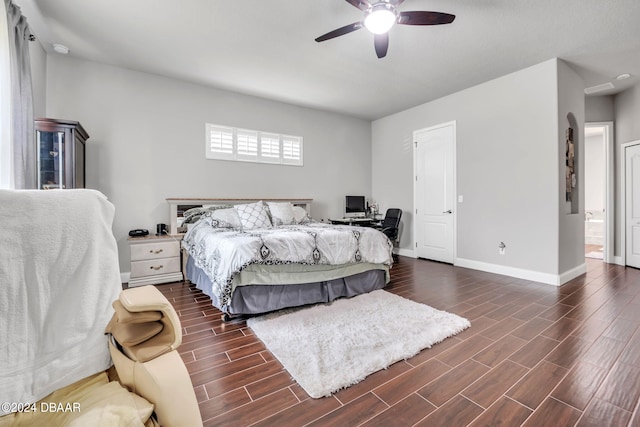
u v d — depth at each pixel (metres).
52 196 0.90
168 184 4.09
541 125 3.62
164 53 3.38
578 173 3.97
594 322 2.45
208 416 1.41
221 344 2.14
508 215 3.98
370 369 1.78
